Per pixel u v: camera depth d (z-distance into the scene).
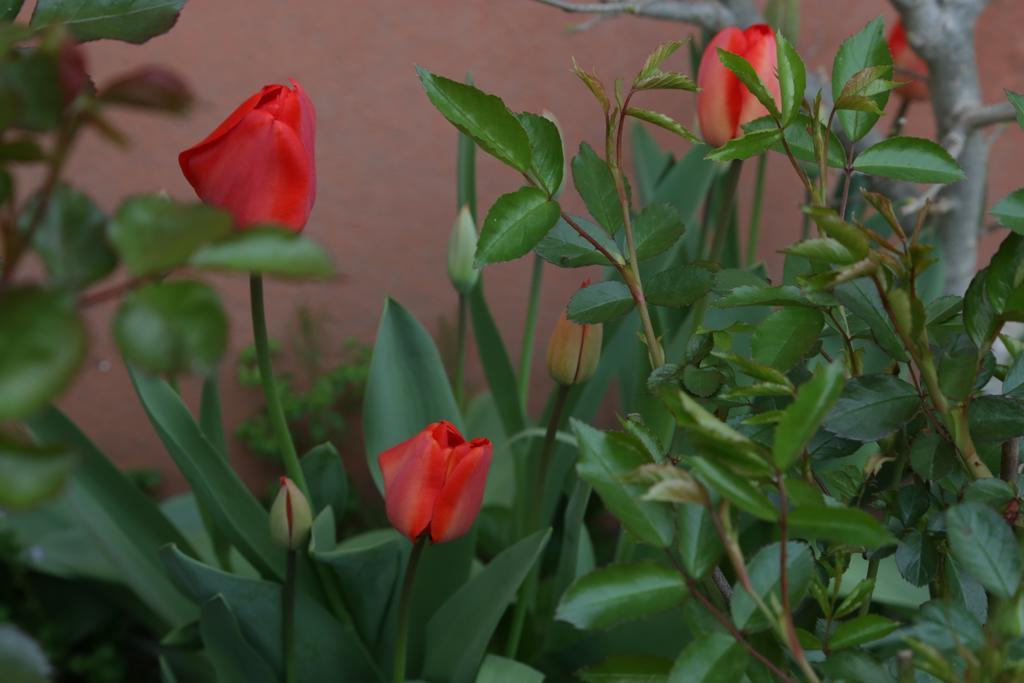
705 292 0.89
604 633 1.15
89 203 0.56
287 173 0.94
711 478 0.76
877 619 0.80
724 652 0.77
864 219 1.34
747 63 0.83
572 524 1.14
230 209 0.94
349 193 1.66
